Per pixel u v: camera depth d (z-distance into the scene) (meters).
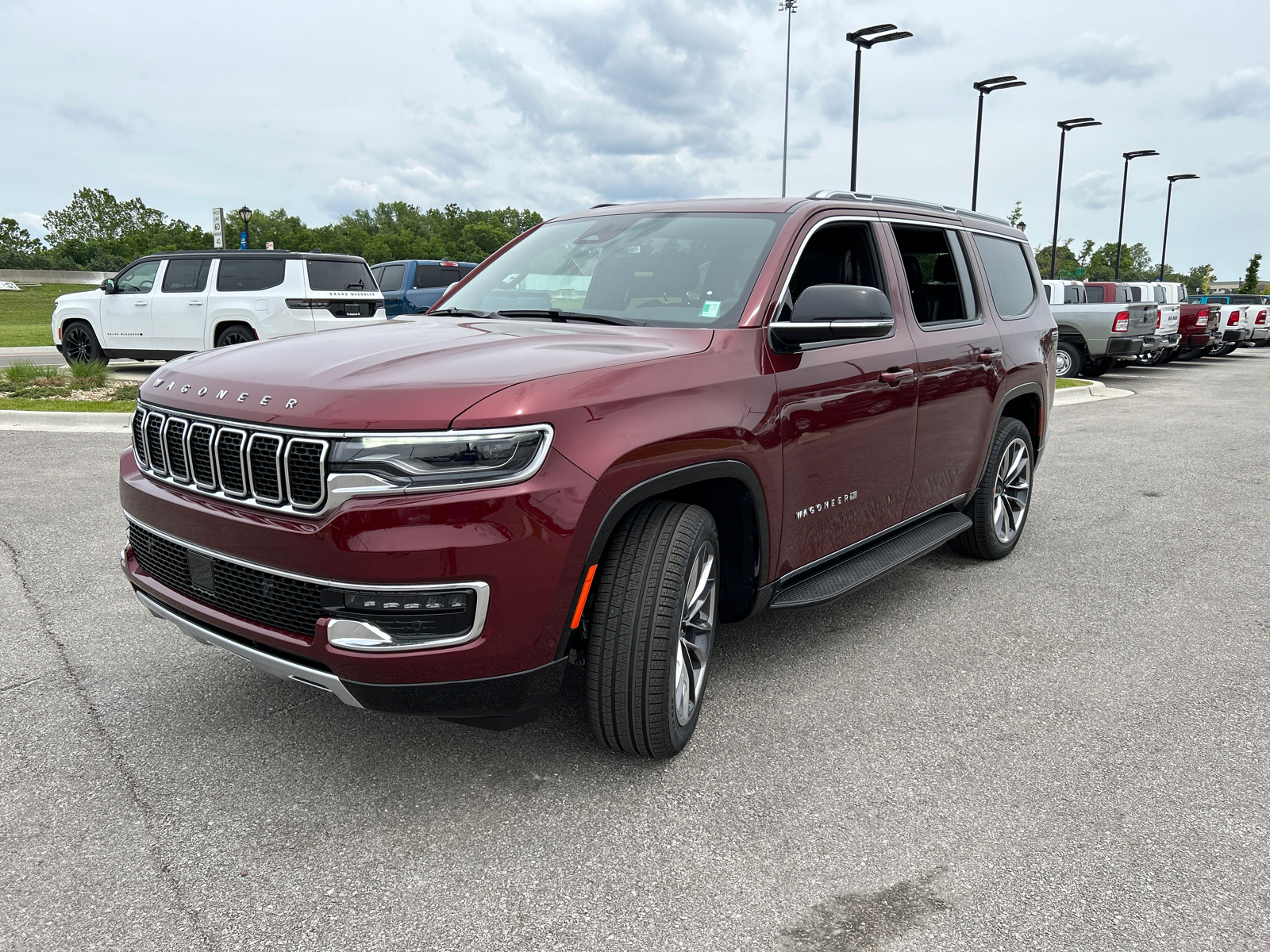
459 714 2.54
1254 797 2.83
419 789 2.82
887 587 4.93
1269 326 28.23
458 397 2.38
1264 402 14.53
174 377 2.93
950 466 4.50
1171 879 2.42
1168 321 20.56
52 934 2.15
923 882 2.40
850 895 2.34
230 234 73.69
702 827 2.64
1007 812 2.73
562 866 2.45
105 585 4.57
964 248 4.76
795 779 2.91
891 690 3.60
